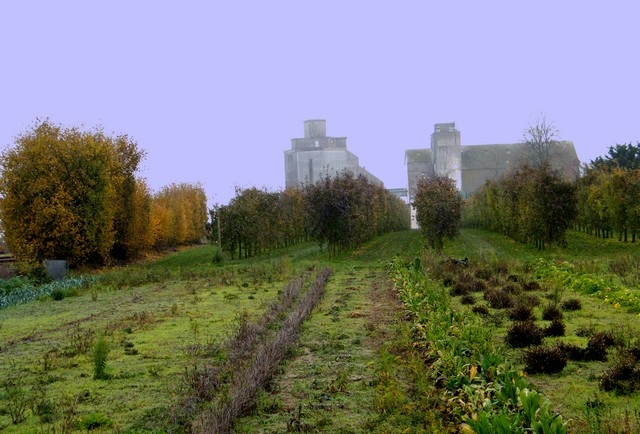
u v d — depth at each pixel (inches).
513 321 525.0
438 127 3764.8
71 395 348.8
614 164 2066.9
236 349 422.6
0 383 382.9
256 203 1588.3
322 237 1359.5
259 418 298.2
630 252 1220.5
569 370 362.9
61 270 1166.3
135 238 1663.4
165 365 410.3
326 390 337.1
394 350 412.5
